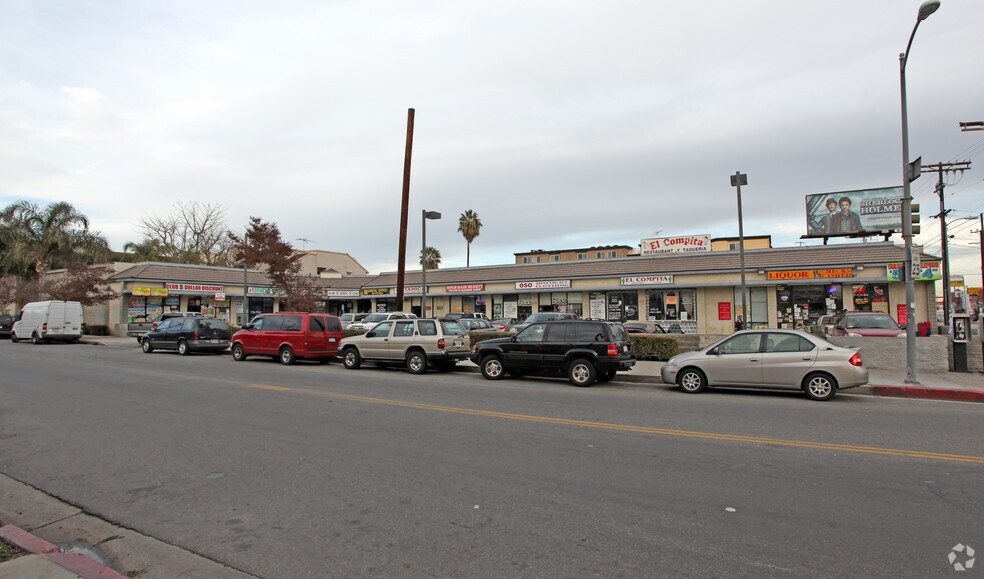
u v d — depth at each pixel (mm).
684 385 12578
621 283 31641
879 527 4562
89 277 34312
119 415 9344
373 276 44594
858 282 26750
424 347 16312
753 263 29031
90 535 4688
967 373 14680
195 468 6359
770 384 11797
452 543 4355
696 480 5805
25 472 6332
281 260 27594
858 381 11156
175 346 23047
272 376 15172
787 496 5316
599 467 6281
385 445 7301
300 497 5402
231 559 4184
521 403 10680
